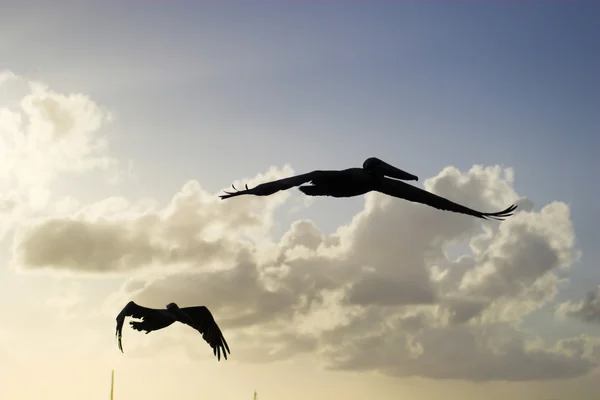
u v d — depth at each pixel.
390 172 11.85
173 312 18.33
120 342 17.75
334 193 11.60
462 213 11.65
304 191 11.65
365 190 11.71
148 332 17.98
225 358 18.31
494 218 11.63
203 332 18.52
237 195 11.22
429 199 11.70
